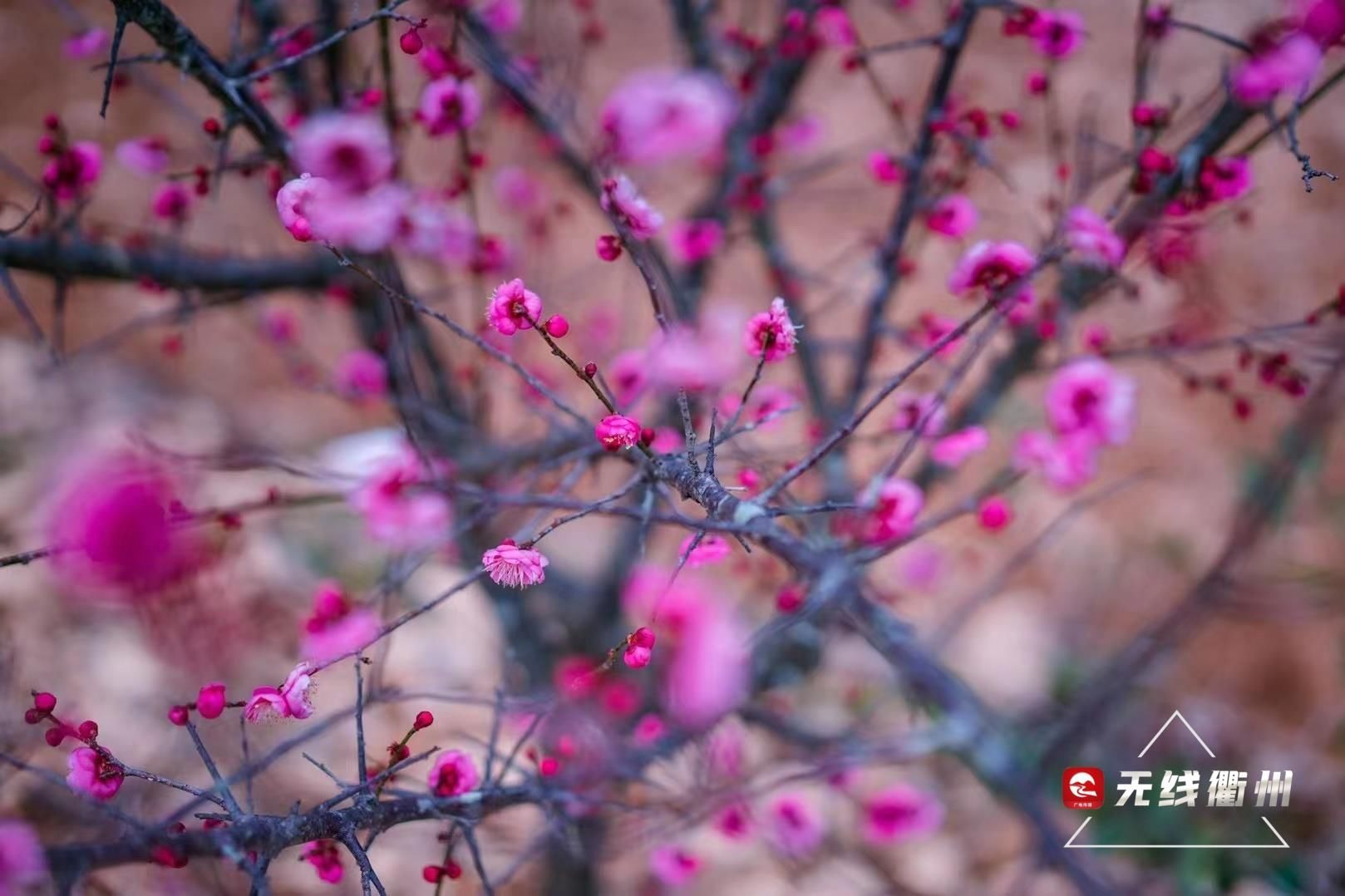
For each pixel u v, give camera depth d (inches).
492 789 41.5
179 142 64.4
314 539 65.3
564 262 79.5
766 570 49.3
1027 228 64.9
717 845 59.6
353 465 61.2
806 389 49.7
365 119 43.4
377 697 42.8
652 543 60.3
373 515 46.2
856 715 55.9
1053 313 45.8
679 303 47.8
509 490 47.9
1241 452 75.9
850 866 56.9
